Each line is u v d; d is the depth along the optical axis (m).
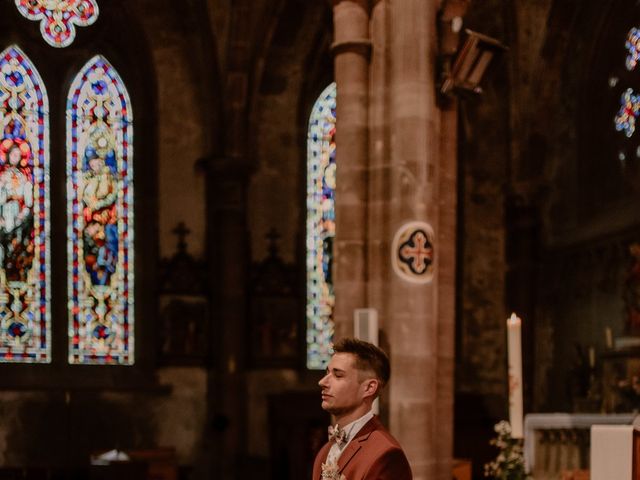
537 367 20.94
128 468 16.47
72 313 19.94
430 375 11.02
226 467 19.84
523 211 21.14
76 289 20.02
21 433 19.19
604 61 19.69
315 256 21.48
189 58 21.05
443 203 11.64
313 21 20.94
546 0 20.31
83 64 20.59
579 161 20.14
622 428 6.49
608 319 18.69
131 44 20.77
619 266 18.41
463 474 14.55
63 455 19.36
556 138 21.08
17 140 19.97
